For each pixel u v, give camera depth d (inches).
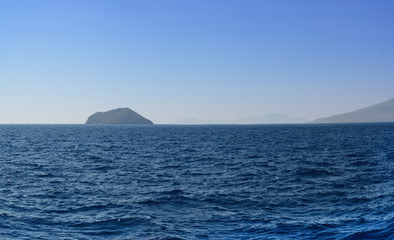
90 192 946.1
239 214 722.8
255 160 1691.7
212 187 1009.5
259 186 1016.9
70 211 748.0
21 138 3996.1
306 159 1713.8
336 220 663.1
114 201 840.3
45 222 664.4
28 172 1304.1
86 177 1201.4
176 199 857.5
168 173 1289.4
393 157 1765.5
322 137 3983.8
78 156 1932.8
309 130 6884.8
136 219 682.8
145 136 4601.4
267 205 795.4
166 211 750.5
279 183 1060.5
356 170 1314.0
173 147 2598.4
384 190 932.0
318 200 836.0
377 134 4594.0
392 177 1149.1
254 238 571.8
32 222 661.9
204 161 1672.0
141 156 1927.9
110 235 591.2
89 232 608.1
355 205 775.1
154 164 1563.7
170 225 647.1
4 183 1063.6
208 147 2581.2
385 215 681.6
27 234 589.3
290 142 3122.5
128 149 2431.1
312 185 1022.4
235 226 639.8
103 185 1049.5
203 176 1215.6
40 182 1096.2
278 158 1776.6
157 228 625.9
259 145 2768.2
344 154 1956.2
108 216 708.0
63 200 850.1
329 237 565.9
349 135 4392.2
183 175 1240.2
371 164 1486.2
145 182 1101.1
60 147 2630.4
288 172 1274.6
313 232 593.3
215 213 732.0
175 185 1045.8
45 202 828.0
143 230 615.5
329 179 1120.2
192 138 3986.2
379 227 606.2
